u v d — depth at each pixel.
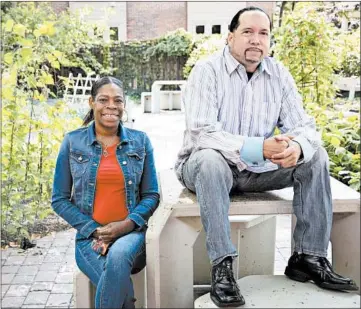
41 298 2.16
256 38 1.79
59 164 1.91
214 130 1.71
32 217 2.98
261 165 1.77
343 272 1.86
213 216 1.56
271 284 1.73
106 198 1.87
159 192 1.96
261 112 1.87
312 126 1.89
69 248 2.78
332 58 3.32
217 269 1.56
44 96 3.04
